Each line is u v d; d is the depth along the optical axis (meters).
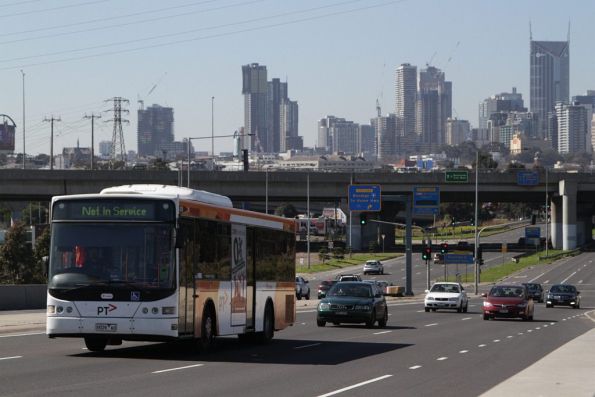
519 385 41.31
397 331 83.00
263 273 65.50
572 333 83.69
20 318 85.88
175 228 51.41
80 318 51.06
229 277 59.22
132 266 51.19
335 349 61.69
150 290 50.88
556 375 45.47
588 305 161.50
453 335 78.62
